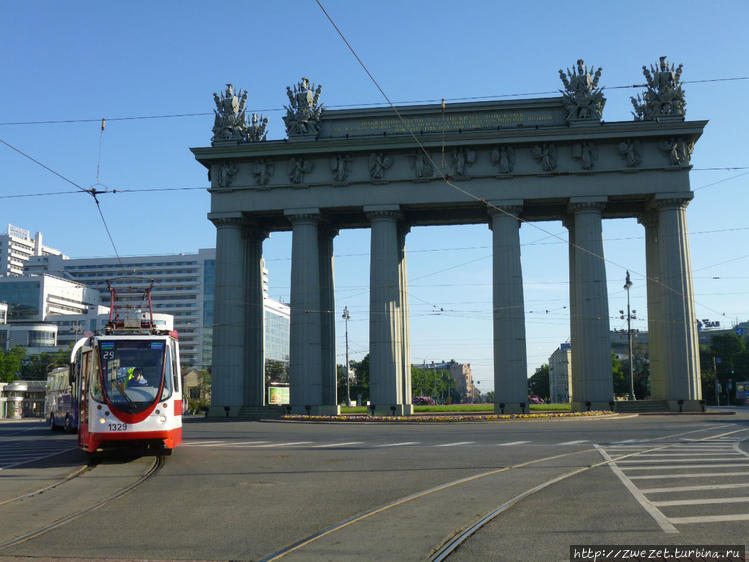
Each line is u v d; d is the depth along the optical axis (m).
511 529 8.78
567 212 49.97
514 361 45.59
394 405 46.28
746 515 9.33
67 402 33.34
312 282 48.62
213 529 9.10
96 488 13.47
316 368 48.03
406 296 51.81
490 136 47.22
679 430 29.03
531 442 23.27
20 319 147.50
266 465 16.89
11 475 15.98
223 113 50.75
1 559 7.68
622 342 127.56
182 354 157.12
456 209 51.12
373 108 49.47
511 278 46.50
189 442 25.45
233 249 49.81
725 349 97.69
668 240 46.28
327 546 8.04
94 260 171.75
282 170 49.75
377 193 48.41
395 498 11.43
